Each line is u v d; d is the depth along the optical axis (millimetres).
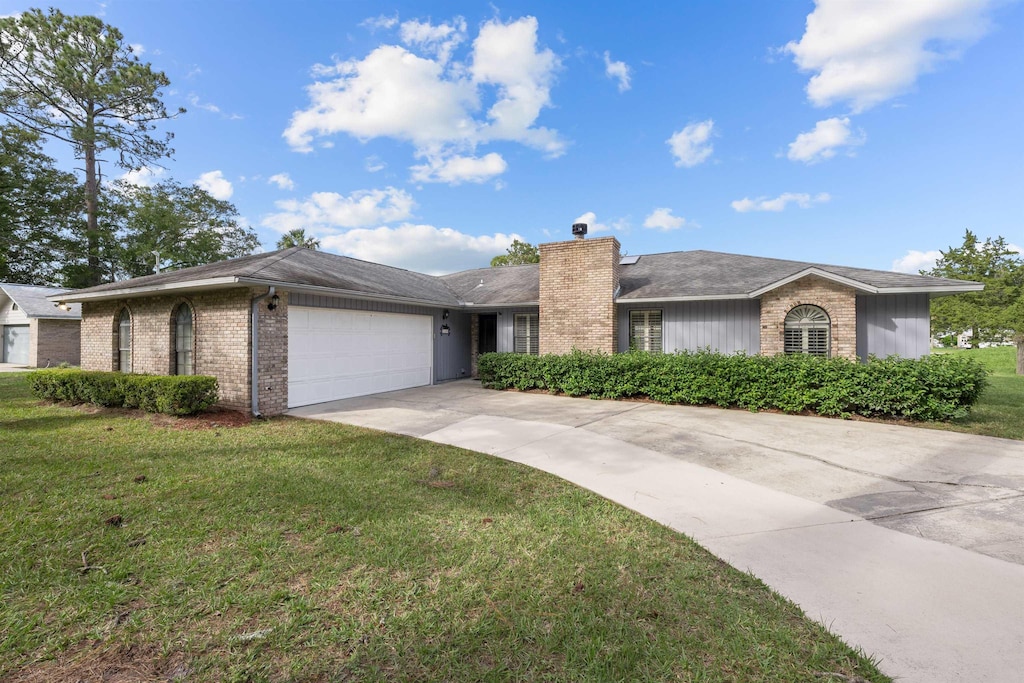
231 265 10266
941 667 2203
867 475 5332
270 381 9125
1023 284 22828
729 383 9781
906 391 8297
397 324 12836
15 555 3363
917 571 3154
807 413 9258
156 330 10562
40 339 22297
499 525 3969
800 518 4105
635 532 3822
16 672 2201
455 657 2297
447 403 10555
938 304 24625
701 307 12477
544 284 13820
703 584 2996
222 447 6609
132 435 7289
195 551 3455
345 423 8289
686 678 2156
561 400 11133
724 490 4848
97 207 30062
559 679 2152
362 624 2566
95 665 2250
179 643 2412
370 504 4434
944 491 4781
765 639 2432
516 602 2789
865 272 11695
